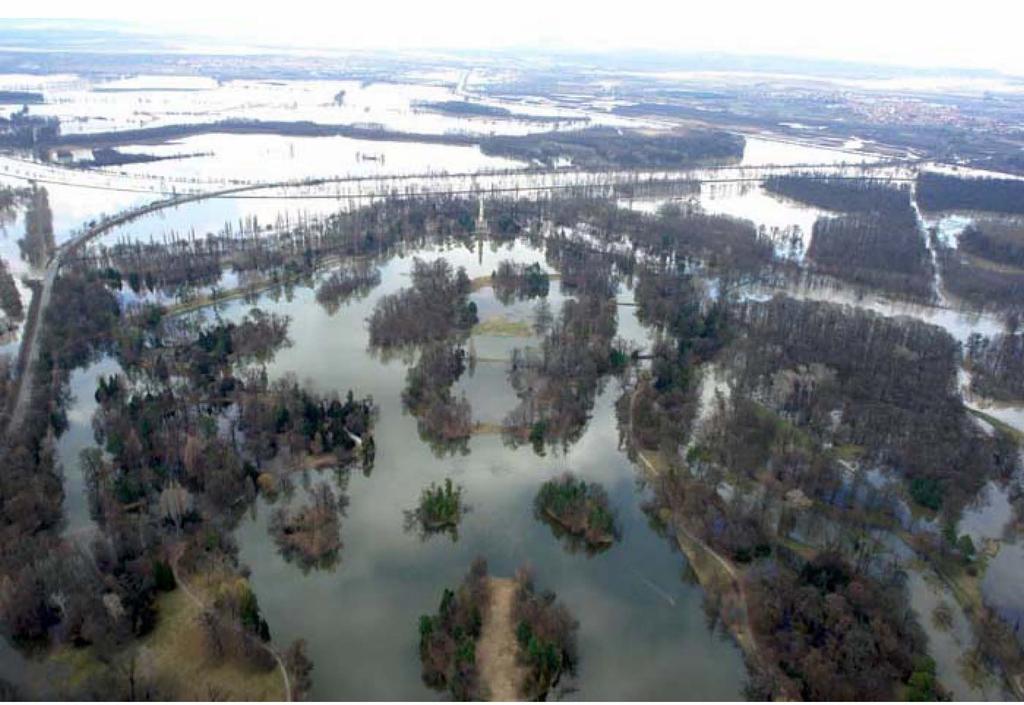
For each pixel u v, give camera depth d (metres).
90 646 131.75
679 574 159.25
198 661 129.62
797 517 172.00
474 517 173.00
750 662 135.75
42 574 138.00
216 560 149.38
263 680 127.62
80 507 168.00
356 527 168.50
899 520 172.00
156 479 169.38
